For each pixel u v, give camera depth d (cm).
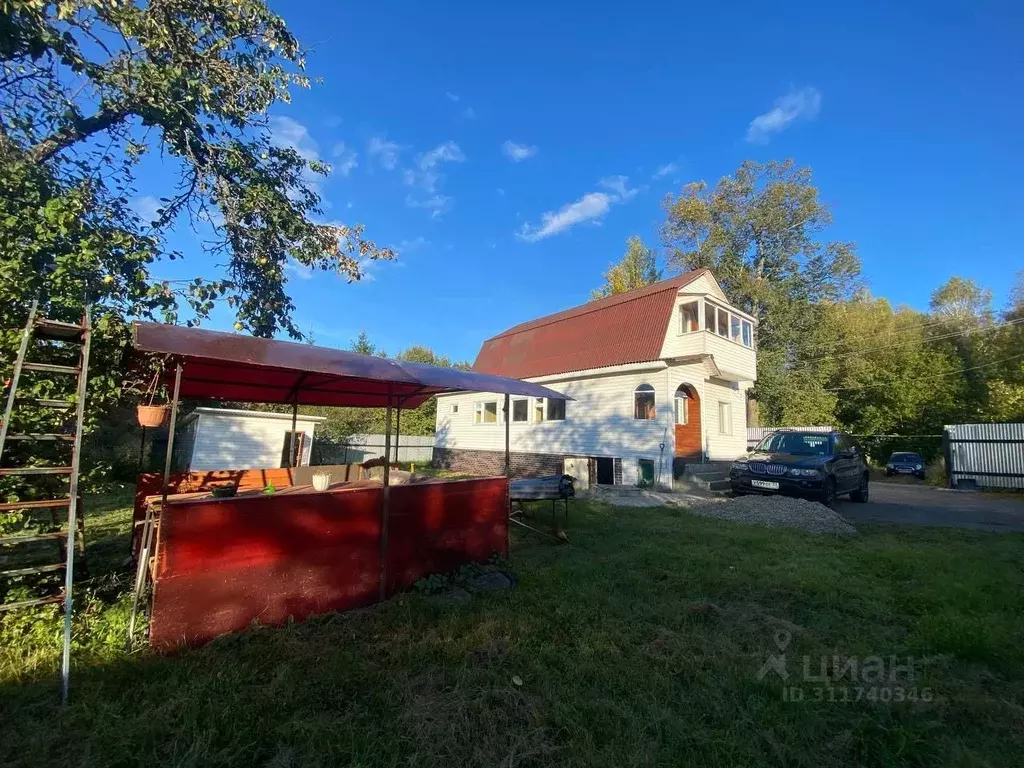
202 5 631
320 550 455
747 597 514
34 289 404
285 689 315
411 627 420
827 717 299
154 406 459
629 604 484
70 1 470
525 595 503
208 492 670
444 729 281
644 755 259
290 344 462
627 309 1772
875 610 475
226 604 396
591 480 1484
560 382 1859
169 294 536
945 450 1712
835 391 3156
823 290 2845
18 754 255
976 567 609
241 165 684
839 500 1337
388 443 528
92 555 664
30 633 369
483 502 610
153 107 578
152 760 251
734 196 2870
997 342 2916
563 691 323
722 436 1805
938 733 287
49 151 549
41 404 388
